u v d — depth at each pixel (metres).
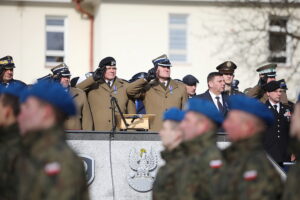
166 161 15.24
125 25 62.50
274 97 27.25
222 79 26.84
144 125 23.61
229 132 13.02
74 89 25.77
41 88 12.02
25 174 11.59
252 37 63.50
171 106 26.62
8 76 29.42
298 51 63.19
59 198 11.24
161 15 63.06
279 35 63.12
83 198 11.62
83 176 11.68
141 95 26.86
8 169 12.73
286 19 63.00
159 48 62.91
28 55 63.69
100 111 26.20
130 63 62.50
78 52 64.88
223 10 63.62
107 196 21.39
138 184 21.58
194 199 13.33
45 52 64.12
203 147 13.73
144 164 21.67
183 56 63.69
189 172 13.45
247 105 12.83
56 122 11.97
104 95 26.36
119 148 21.73
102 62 26.39
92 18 65.12
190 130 13.89
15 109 13.56
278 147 26.97
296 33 61.84
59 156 11.49
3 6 63.38
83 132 21.69
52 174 11.36
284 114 27.19
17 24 63.62
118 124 24.53
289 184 12.11
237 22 63.38
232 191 12.37
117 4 62.28
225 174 12.69
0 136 13.38
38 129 11.85
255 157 12.40
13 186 12.60
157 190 14.20
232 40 63.44
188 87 32.53
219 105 26.73
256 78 62.84
